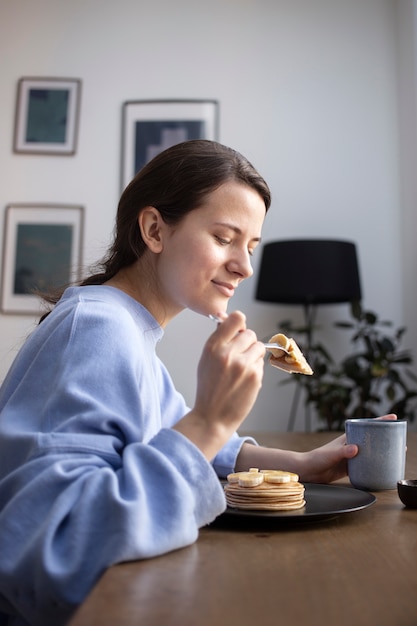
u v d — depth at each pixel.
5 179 3.08
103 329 0.64
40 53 3.16
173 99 3.11
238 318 0.61
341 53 3.14
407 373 2.66
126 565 0.48
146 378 0.67
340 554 0.52
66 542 0.50
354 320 2.96
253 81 3.13
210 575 0.46
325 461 0.88
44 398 0.61
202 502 0.56
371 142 3.08
